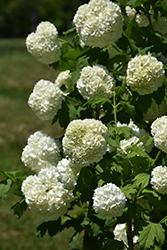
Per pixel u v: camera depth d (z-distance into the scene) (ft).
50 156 8.84
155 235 7.93
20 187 9.57
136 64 8.37
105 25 8.45
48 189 8.23
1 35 121.90
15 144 30.71
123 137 8.61
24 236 19.39
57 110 8.99
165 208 8.30
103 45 8.79
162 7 9.51
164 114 9.49
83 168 8.20
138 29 9.66
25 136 32.63
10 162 27.17
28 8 110.52
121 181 8.55
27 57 65.00
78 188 8.27
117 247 9.03
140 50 9.35
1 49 76.07
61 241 18.95
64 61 10.05
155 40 9.65
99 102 8.75
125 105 8.75
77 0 112.98
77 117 9.58
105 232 10.27
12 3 117.70
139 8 9.42
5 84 48.24
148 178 8.09
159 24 10.22
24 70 55.47
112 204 7.23
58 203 8.04
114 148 8.96
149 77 8.25
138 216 9.02
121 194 7.32
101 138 7.57
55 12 110.52
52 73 54.54
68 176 8.27
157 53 9.46
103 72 8.73
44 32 9.23
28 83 49.16
